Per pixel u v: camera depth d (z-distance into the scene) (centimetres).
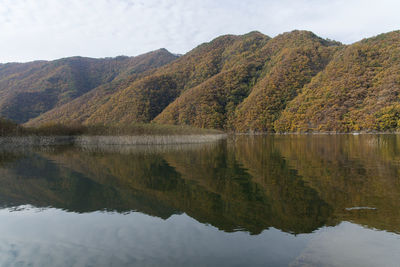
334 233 724
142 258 612
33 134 4638
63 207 1011
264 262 586
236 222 825
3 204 1050
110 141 4350
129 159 2416
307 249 641
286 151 2980
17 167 1992
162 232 761
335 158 2241
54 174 1694
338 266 560
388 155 2345
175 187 1296
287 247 654
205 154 2762
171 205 1012
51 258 616
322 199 1031
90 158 2530
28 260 611
